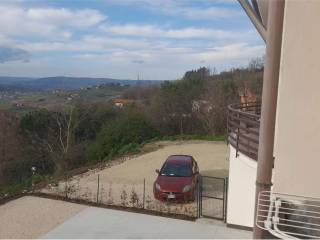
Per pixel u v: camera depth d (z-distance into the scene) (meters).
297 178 5.21
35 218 10.89
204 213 11.14
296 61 5.07
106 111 35.78
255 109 14.79
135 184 14.91
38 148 30.34
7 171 27.95
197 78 36.28
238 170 9.59
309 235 4.20
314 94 5.05
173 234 9.42
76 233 9.64
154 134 28.20
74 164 28.53
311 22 4.95
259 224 4.63
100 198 12.83
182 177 12.82
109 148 26.12
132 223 10.26
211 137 26.42
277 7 4.71
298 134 5.16
